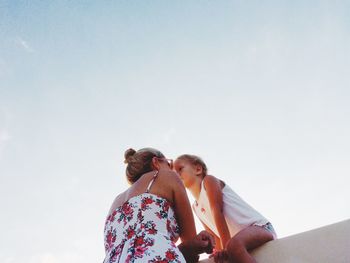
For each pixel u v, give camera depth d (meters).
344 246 1.83
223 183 2.85
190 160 3.21
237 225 2.57
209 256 2.22
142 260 1.62
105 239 1.96
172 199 2.03
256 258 2.07
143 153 2.36
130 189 2.10
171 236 1.89
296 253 1.95
